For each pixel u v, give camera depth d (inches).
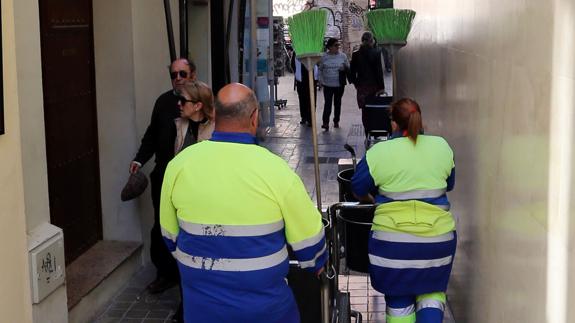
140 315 227.1
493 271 164.1
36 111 184.1
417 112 178.1
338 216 194.2
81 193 248.7
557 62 119.0
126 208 262.8
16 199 161.5
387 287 177.9
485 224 172.7
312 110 191.6
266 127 590.9
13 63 158.4
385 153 176.9
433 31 276.4
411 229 173.3
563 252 115.1
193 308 132.7
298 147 520.1
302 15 189.6
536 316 128.8
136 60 255.3
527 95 136.0
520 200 140.3
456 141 215.6
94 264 240.7
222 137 131.7
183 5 298.5
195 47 435.2
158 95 279.3
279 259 130.4
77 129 244.8
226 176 128.2
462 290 204.7
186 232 130.8
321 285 157.3
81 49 246.7
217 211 127.7
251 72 557.9
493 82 164.9
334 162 469.1
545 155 124.6
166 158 226.7
